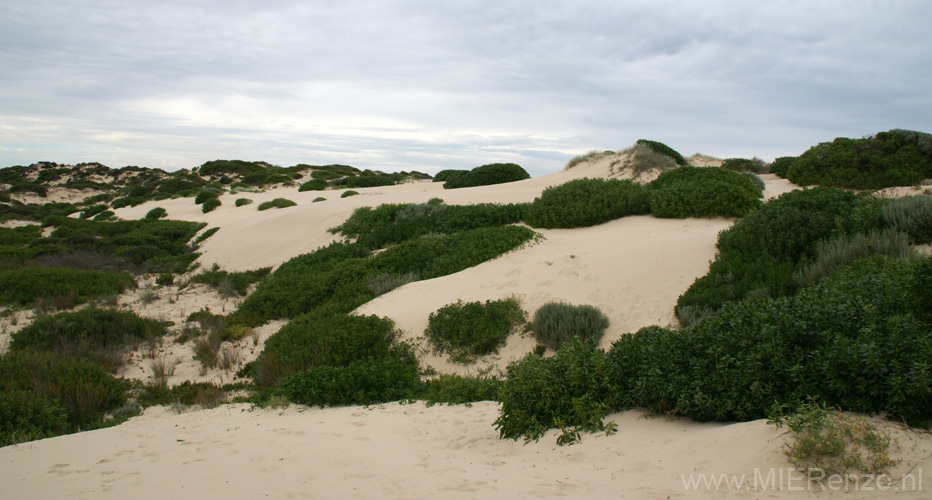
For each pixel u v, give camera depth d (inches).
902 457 113.7
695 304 344.5
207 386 346.3
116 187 2331.4
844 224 374.0
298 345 383.9
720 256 410.6
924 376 127.3
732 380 157.9
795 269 352.2
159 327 474.6
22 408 253.4
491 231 614.5
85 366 331.0
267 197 1387.8
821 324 162.4
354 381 284.0
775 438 130.7
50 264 764.0
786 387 151.8
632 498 116.0
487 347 367.2
